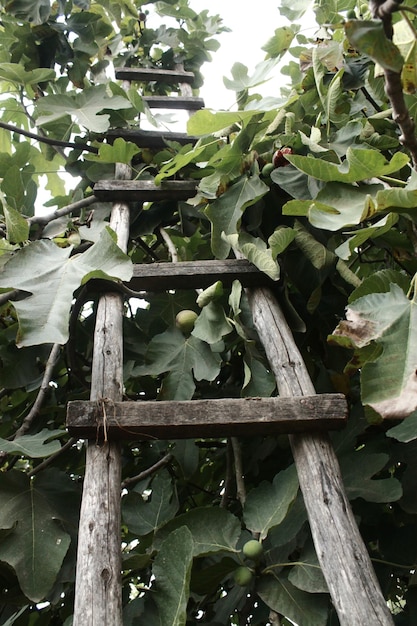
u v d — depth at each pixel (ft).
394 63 2.38
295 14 6.62
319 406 3.50
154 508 4.57
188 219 6.40
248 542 3.87
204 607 4.83
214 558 4.46
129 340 5.56
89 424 3.36
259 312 4.52
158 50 9.51
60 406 5.74
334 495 3.24
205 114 4.94
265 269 4.55
